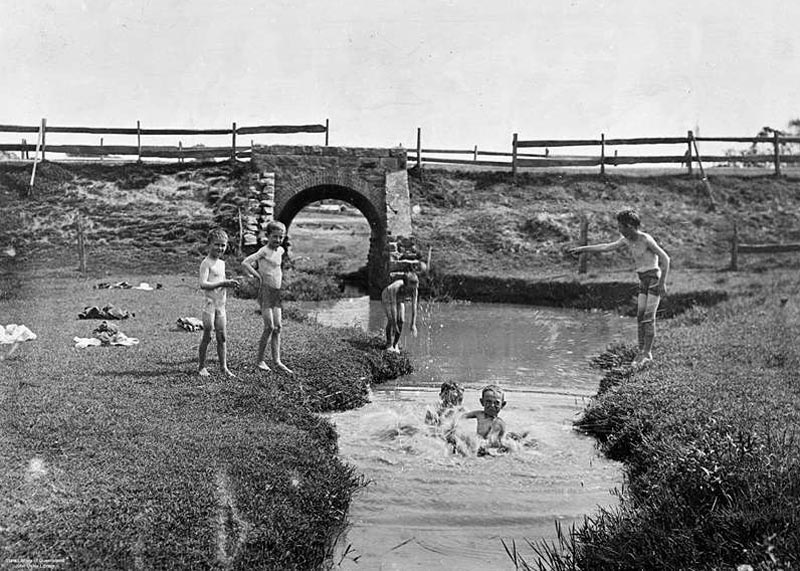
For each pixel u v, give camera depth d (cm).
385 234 2570
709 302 1947
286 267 2753
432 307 2239
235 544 535
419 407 1019
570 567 561
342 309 2112
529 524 652
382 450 830
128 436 700
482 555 594
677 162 3256
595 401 1002
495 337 1681
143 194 2853
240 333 1309
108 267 2302
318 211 5125
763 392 908
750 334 1388
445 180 3209
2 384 861
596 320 1984
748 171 3394
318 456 717
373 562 581
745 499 557
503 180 3253
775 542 495
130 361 1023
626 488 727
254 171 2867
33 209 2648
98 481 590
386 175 2814
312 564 565
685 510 580
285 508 595
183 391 872
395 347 1366
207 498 576
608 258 2666
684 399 880
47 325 1291
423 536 626
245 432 743
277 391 920
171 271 2309
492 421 891
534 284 2355
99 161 3088
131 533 518
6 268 1473
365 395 1077
